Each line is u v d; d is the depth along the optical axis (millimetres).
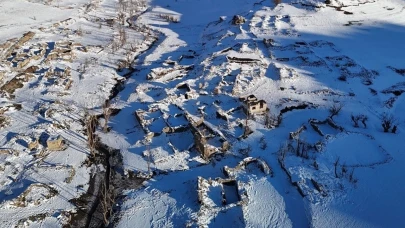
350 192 45625
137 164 54375
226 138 57188
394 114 61719
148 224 45375
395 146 53500
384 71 73500
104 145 58844
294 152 52906
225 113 61969
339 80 70750
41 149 56062
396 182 46938
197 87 71062
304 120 60750
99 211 48250
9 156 54438
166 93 68875
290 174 48906
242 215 44594
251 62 77812
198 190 47344
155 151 55938
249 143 56219
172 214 46125
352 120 59469
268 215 44531
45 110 64250
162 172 52656
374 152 52281
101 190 51156
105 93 71812
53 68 77750
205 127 59812
